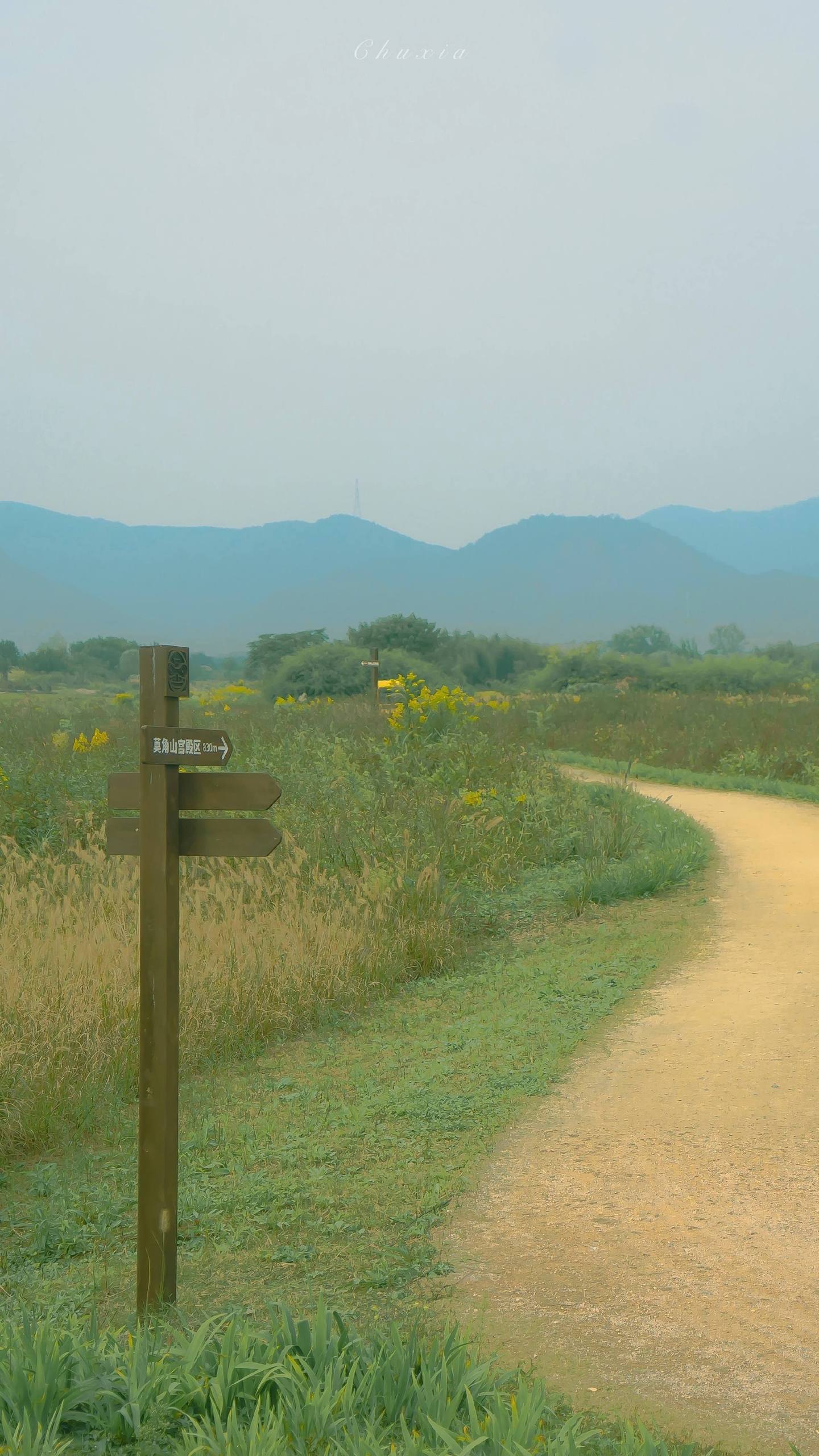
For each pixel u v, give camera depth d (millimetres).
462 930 13266
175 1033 5082
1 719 28547
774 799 24016
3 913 11109
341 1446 3453
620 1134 7098
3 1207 6621
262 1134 7410
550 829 17906
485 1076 8383
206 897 12352
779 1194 6105
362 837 14812
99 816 15852
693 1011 9727
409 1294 5141
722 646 178000
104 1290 5363
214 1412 3770
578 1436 3748
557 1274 5309
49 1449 3520
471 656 82375
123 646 124750
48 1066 8031
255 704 43656
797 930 12508
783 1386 4293
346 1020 10266
